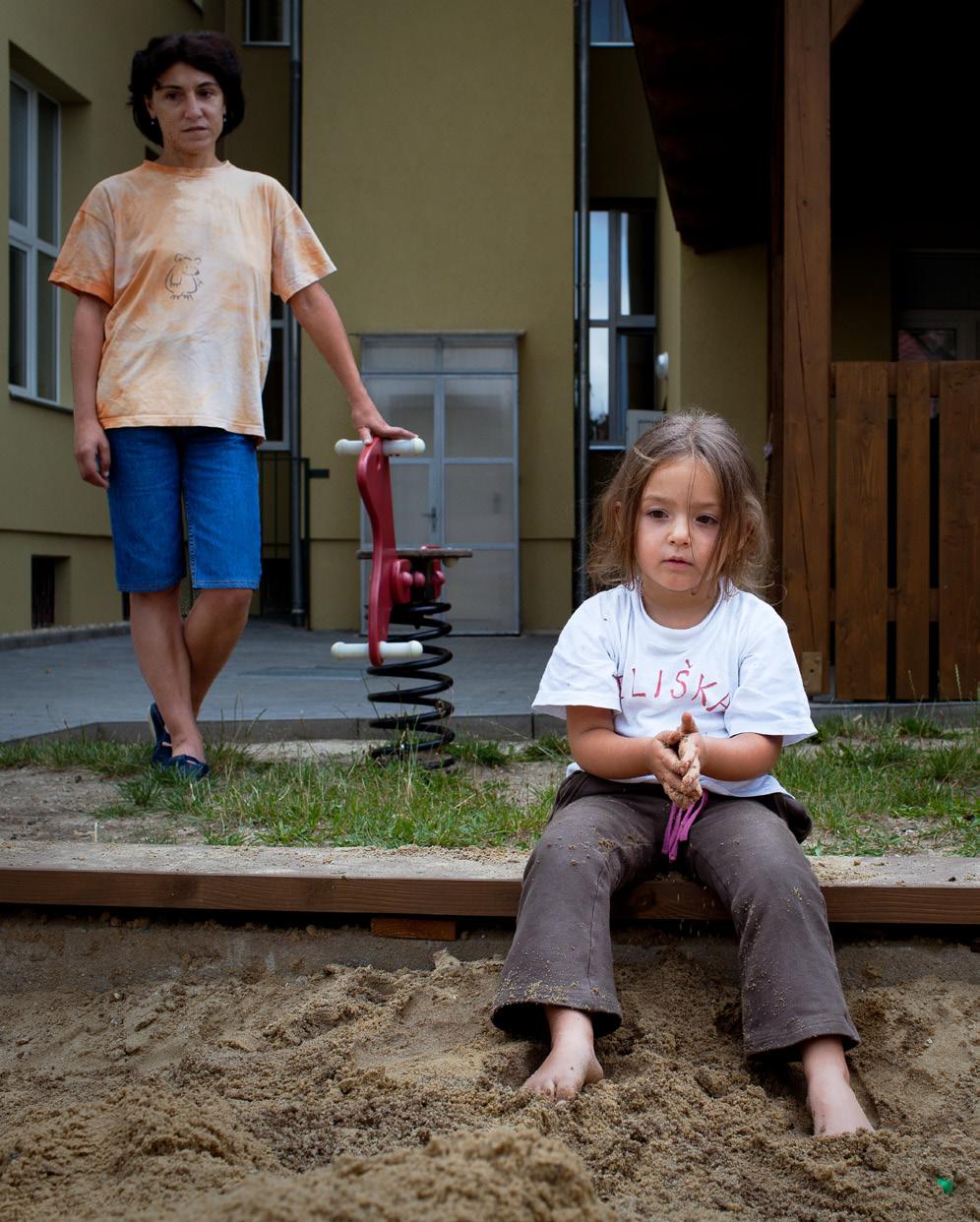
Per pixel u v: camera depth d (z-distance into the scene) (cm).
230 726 594
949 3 773
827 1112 217
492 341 1427
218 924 289
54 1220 176
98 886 289
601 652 282
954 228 1138
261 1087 232
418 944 284
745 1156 208
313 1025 260
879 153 1057
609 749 271
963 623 625
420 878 283
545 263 1454
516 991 234
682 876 278
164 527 453
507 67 1453
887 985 271
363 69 1456
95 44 1282
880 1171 202
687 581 273
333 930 287
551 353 1457
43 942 291
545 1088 217
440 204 1458
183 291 444
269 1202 163
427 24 1453
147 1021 268
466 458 1428
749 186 975
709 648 280
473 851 324
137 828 381
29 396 1205
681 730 256
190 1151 196
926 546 626
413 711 638
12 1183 190
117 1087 239
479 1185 163
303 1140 209
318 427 1448
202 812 395
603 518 292
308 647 1191
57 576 1269
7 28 1109
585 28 1445
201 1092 225
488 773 489
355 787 419
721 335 1125
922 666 626
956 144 1031
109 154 1322
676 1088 225
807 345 621
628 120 1576
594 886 250
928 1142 214
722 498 273
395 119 1459
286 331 1614
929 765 458
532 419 1456
